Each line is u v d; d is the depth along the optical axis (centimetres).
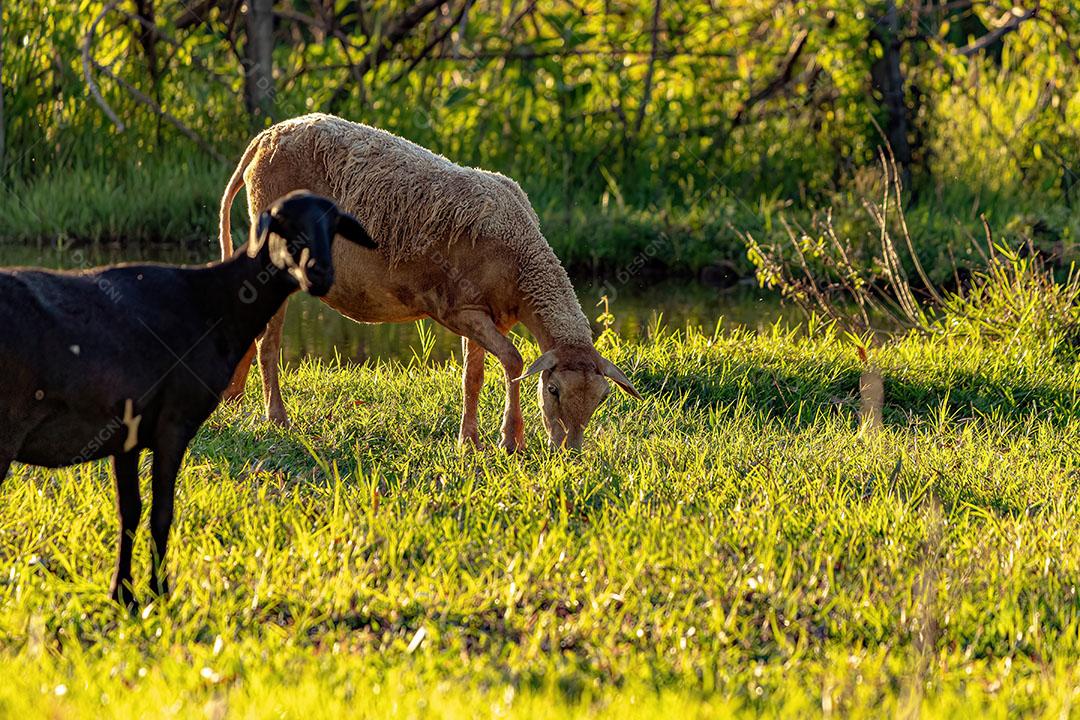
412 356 1703
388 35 2859
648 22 2920
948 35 3369
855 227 2292
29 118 2702
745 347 1535
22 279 689
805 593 798
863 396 1380
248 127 2781
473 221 1140
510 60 2864
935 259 2219
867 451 1152
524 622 741
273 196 1198
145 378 718
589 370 1088
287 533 873
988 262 1830
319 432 1184
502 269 1141
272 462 1089
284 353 1697
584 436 1163
